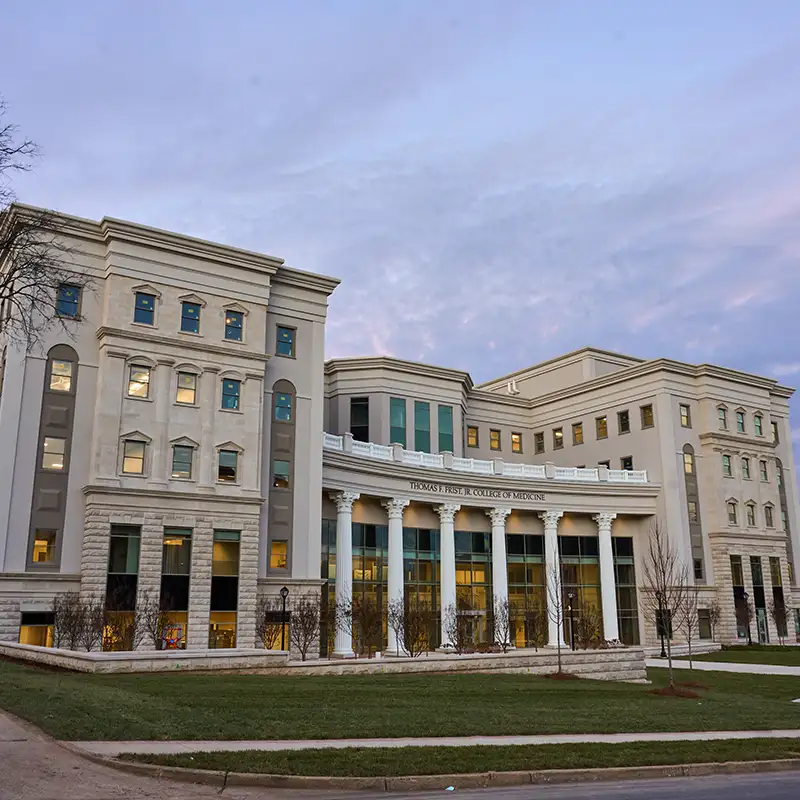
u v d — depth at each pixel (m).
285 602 45.88
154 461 47.66
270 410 53.69
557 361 89.75
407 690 29.42
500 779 15.33
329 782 14.20
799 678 46.16
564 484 72.19
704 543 74.88
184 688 25.83
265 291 53.75
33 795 12.29
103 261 49.16
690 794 14.69
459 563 69.19
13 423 44.88
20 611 43.25
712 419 77.56
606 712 25.81
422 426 73.00
